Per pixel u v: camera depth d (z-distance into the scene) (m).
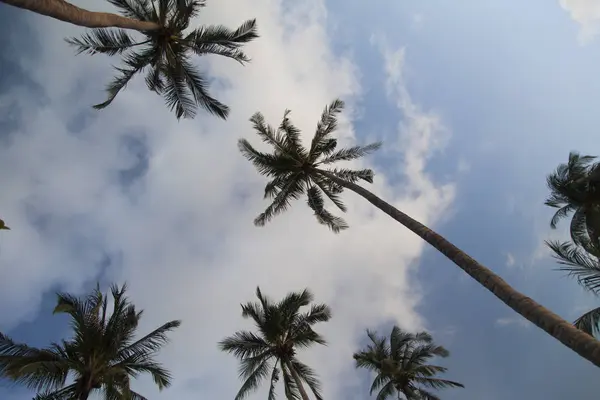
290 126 19.52
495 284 8.10
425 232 11.10
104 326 16.41
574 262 14.98
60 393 14.90
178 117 17.55
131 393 16.11
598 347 5.75
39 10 7.28
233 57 17.31
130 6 16.67
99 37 15.88
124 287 17.19
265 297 23.31
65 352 15.59
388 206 13.61
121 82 17.45
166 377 16.56
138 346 16.44
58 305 14.85
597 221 20.05
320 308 23.59
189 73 16.98
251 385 22.06
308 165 19.12
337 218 20.48
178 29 16.48
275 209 20.47
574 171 21.48
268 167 19.12
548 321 6.72
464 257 9.33
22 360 14.08
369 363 27.61
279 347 22.75
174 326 16.88
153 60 16.88
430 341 26.80
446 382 26.02
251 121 19.38
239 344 22.72
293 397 21.58
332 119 19.47
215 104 17.33
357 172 19.84
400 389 26.27
